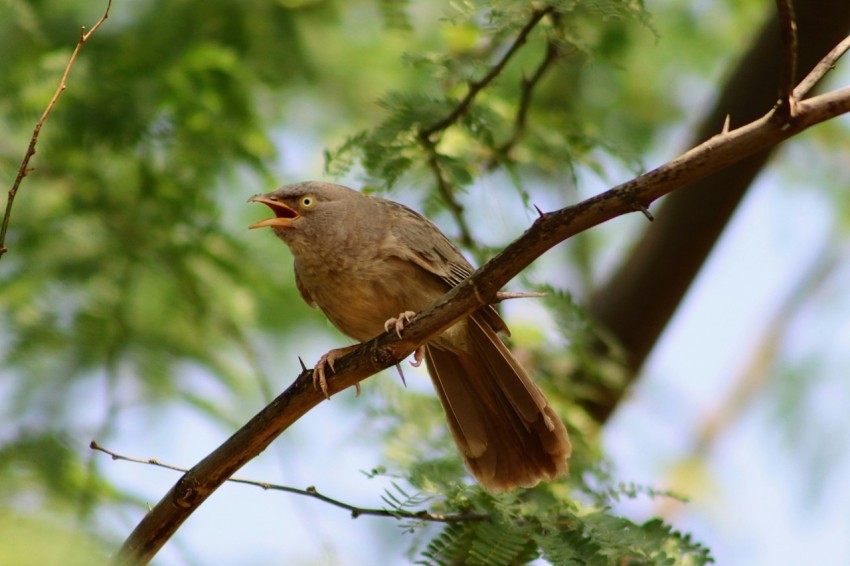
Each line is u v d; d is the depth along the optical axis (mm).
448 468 9359
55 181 11086
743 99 12219
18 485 7535
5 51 11227
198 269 11086
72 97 11039
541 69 10609
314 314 12039
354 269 10094
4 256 10516
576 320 10867
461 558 7988
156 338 10273
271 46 12141
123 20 11727
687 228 12594
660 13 14570
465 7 9820
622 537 7887
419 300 10141
